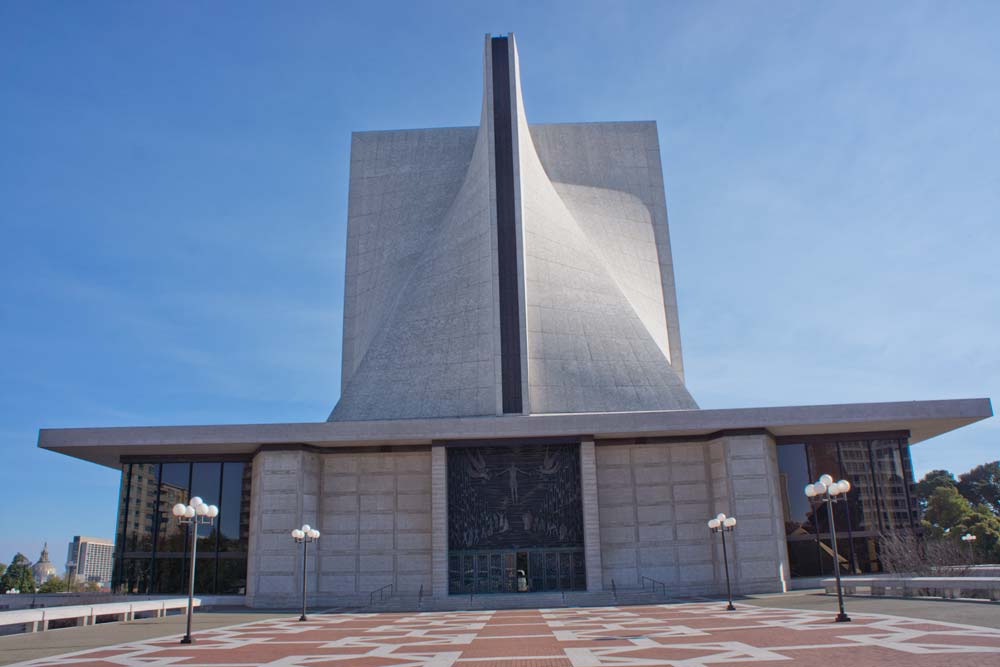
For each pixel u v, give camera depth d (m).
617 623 21.69
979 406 33.66
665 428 33.75
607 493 34.88
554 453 34.81
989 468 80.25
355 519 34.81
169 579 34.94
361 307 48.59
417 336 41.78
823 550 34.91
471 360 39.94
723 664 12.62
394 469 35.31
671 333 48.06
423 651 16.27
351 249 50.38
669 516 34.56
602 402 38.97
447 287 42.81
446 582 32.69
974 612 20.27
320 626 23.56
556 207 45.97
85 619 24.88
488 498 34.44
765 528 32.81
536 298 41.22
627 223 49.56
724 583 32.88
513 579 33.62
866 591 30.38
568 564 33.75
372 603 31.69
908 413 33.66
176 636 20.61
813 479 35.62
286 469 33.66
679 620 21.77
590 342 40.78
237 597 33.31
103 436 33.91
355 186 51.94
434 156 52.06
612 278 44.19
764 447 33.53
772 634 17.00
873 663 12.07
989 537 51.12
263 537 33.06
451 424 34.03
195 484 35.81
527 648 16.23
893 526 34.97
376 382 40.75
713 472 34.59
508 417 34.66
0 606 33.28
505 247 40.47
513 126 42.78
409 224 49.56
